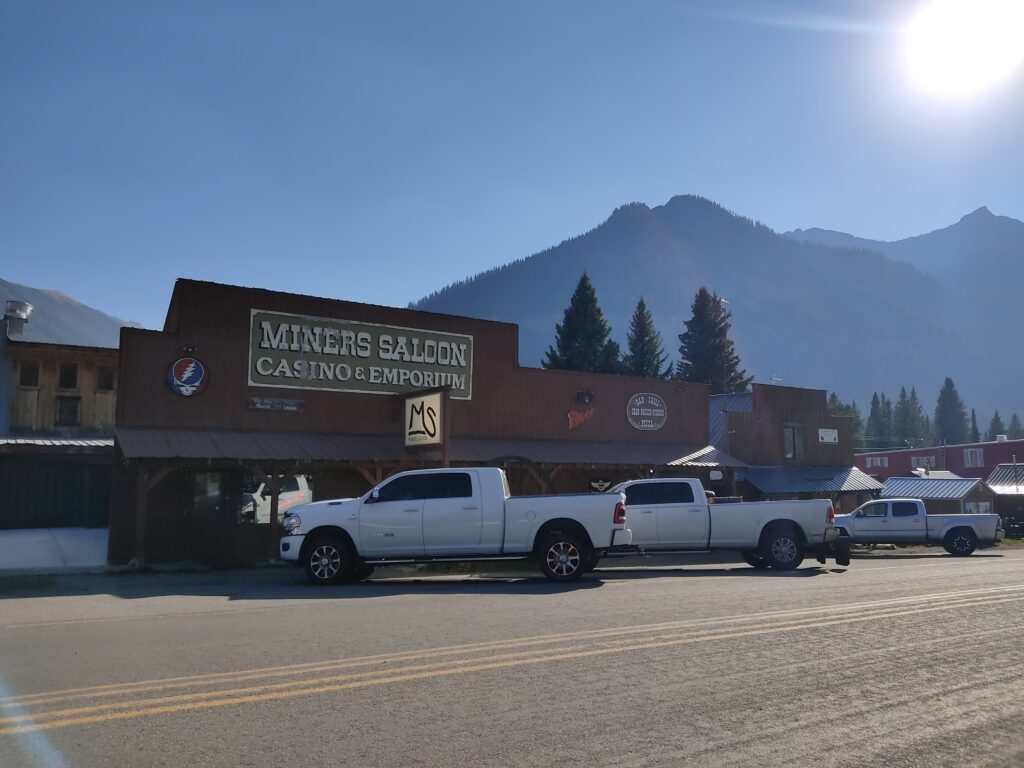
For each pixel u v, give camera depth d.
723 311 76.69
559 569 14.30
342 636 8.28
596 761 4.70
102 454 23.47
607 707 5.74
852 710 5.79
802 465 37.84
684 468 29.08
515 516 14.48
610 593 12.10
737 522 18.20
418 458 22.41
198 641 8.05
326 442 22.06
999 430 198.75
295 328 22.58
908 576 15.39
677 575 16.38
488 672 6.70
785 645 7.91
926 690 6.36
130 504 19.83
